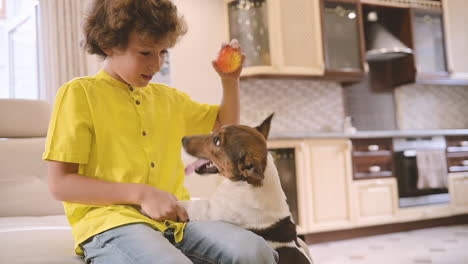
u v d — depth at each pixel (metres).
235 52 1.33
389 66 5.30
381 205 4.20
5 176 1.84
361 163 4.16
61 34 3.56
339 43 4.48
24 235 1.21
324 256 3.45
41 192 1.87
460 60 5.12
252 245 0.84
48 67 3.59
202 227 0.95
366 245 3.81
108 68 1.14
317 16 4.37
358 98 5.17
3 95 4.55
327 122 4.98
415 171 4.36
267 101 4.71
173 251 0.82
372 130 5.21
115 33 1.00
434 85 5.63
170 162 1.18
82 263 1.03
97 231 0.94
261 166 1.06
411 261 3.14
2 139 1.94
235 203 1.06
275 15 4.20
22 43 4.12
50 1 3.55
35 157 1.93
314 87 4.96
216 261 0.87
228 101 1.36
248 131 1.15
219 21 4.32
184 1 4.18
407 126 5.38
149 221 0.99
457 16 5.16
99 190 0.94
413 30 4.90
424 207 4.40
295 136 3.86
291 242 1.07
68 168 1.00
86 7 1.09
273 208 1.07
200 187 3.94
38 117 2.08
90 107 1.05
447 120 5.67
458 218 4.77
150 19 0.99
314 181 3.94
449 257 3.21
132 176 1.05
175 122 1.24
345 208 4.05
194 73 4.18
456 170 4.59
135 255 0.83
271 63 4.18
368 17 4.94
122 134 1.07
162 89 1.27
